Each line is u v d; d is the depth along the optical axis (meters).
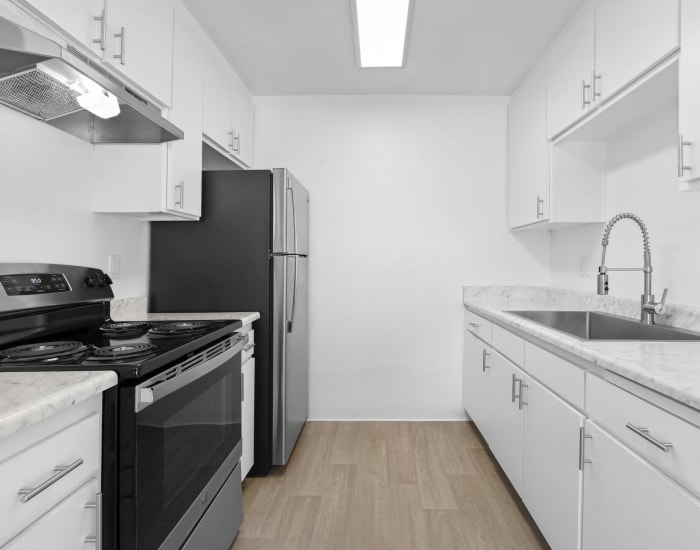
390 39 2.40
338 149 3.26
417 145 3.25
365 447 2.77
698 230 1.75
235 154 2.81
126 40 1.58
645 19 1.56
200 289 2.39
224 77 2.60
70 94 1.39
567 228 2.93
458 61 2.74
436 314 3.26
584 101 2.03
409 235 3.26
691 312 1.71
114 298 2.07
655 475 1.00
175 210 1.98
